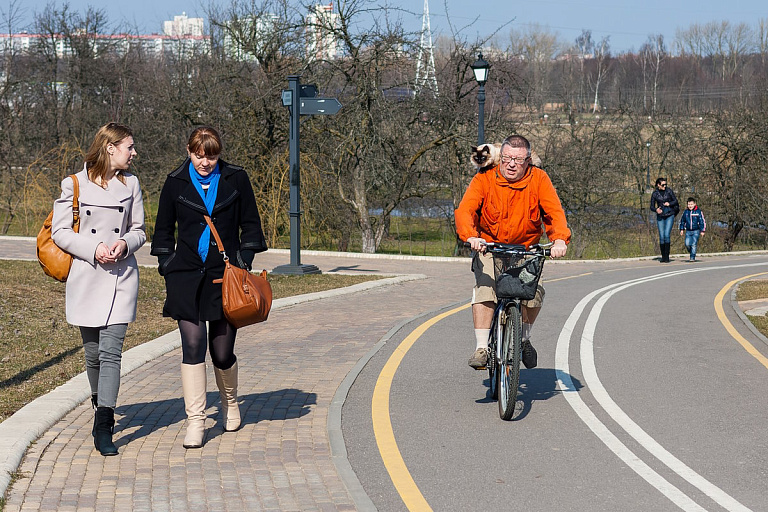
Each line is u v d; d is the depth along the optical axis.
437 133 29.31
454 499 4.87
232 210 5.88
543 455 5.72
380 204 31.83
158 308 12.48
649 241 40.00
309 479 5.13
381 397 7.33
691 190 41.47
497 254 6.87
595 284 17.19
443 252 35.53
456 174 30.08
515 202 6.75
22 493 4.77
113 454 5.50
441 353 9.36
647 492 4.98
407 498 4.89
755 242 43.16
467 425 6.47
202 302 5.78
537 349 9.77
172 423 6.34
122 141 5.78
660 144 41.38
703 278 18.59
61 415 6.35
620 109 40.94
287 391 7.48
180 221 5.82
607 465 5.50
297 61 28.02
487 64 22.86
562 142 38.44
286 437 6.02
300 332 10.73
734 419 6.64
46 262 5.69
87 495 4.78
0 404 6.63
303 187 28.08
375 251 30.78
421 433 6.25
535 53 94.19
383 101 27.31
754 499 4.86
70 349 9.05
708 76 110.88
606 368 8.69
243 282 5.69
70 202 5.67
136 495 4.80
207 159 5.79
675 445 5.96
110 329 5.65
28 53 48.25
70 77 47.22
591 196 38.53
